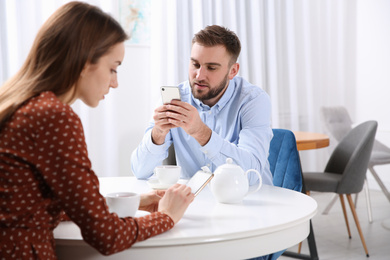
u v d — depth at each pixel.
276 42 4.71
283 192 1.59
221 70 1.83
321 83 5.07
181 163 1.96
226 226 1.14
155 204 1.35
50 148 0.91
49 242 0.99
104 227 0.95
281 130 2.03
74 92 1.02
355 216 2.97
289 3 4.72
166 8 4.07
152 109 4.09
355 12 5.19
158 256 1.04
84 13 1.02
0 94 1.00
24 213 0.94
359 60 5.21
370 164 3.81
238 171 1.41
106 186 1.68
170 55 4.11
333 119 4.52
